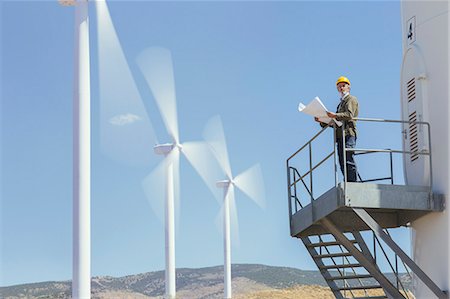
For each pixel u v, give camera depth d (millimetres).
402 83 22938
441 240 20906
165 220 47625
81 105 27625
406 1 23016
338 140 20984
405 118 22703
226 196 53656
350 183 20062
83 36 27984
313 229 22750
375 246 21844
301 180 22172
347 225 21609
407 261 20109
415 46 22344
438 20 21719
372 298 22469
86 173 27312
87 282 26766
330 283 22859
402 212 21797
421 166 21656
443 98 21281
